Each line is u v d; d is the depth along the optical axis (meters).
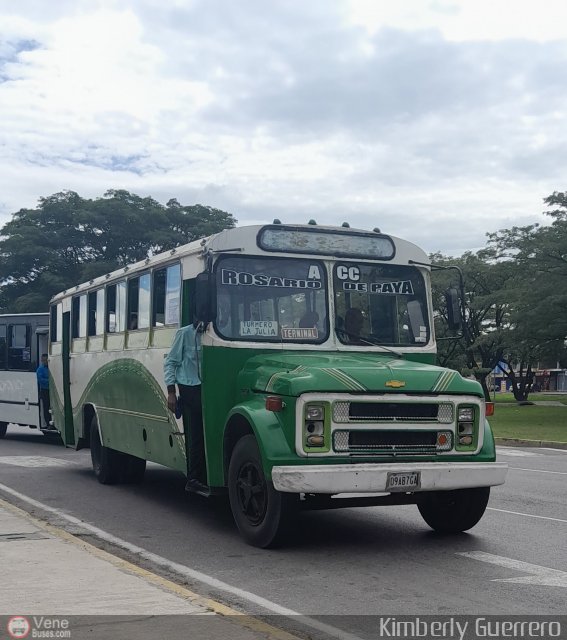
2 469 14.57
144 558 7.65
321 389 7.46
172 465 9.84
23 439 21.72
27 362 20.02
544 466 16.39
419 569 7.14
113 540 8.51
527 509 10.48
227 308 8.64
